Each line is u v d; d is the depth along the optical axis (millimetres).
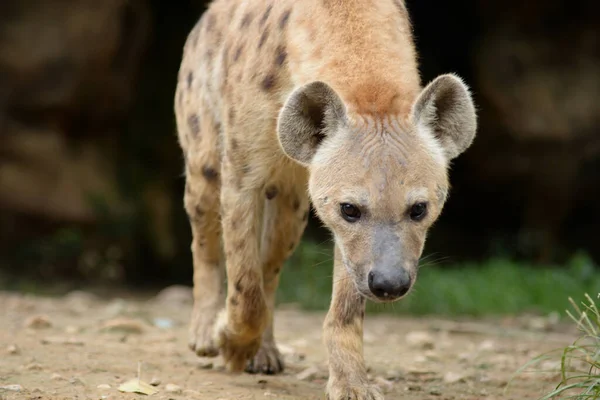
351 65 6539
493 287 15430
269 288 8531
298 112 6305
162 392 6941
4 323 10625
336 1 6754
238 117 7156
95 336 9844
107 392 6820
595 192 23719
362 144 6148
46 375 7340
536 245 23625
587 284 15430
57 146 20312
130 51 20859
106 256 20875
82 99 20219
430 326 12688
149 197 22469
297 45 6777
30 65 19562
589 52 22469
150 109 23516
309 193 6480
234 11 7875
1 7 19562
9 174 19797
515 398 7414
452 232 25625
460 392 7672
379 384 7883
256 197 7379
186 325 11836
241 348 7762
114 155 21922
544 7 22484
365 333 11672
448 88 6320
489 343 10602
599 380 6617
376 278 5867
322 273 16938
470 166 24188
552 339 11273
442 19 24344
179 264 22672
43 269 20281
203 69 8180
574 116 22266
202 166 8289
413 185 6043
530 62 22500
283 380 7980
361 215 6070
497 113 22672
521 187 24016
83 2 19828
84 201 20516
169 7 23906
